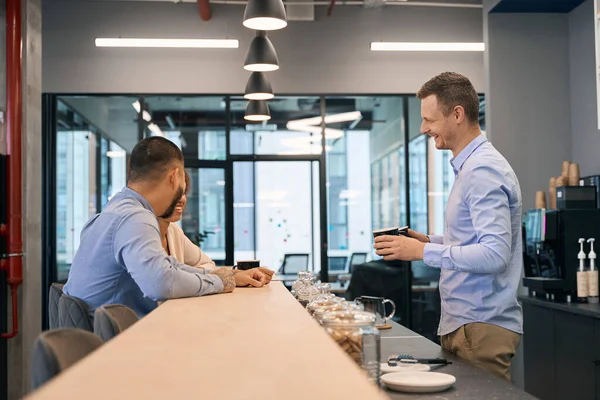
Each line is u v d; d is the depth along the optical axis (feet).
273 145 26.55
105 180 25.54
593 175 19.36
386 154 26.48
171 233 11.78
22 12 16.53
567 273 15.53
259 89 19.79
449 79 8.04
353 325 5.43
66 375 3.25
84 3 25.11
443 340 8.32
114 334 5.86
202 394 2.85
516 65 22.29
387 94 26.07
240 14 25.44
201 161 26.30
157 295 7.89
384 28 25.82
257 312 6.25
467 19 25.93
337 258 26.89
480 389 5.96
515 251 7.88
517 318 7.87
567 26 22.34
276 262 26.91
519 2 21.31
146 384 3.04
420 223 26.27
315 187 26.81
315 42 25.73
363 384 3.06
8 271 15.79
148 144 9.02
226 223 26.76
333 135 26.50
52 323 9.24
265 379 3.17
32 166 16.83
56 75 24.94
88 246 8.68
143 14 25.25
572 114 22.12
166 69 25.32
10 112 16.10
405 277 26.09
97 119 25.57
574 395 14.73
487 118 22.31
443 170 26.40
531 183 22.11
